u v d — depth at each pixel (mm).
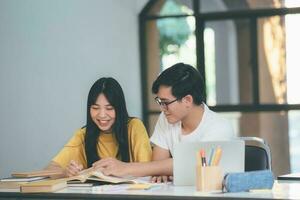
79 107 5105
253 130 5637
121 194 2395
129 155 3143
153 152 3094
